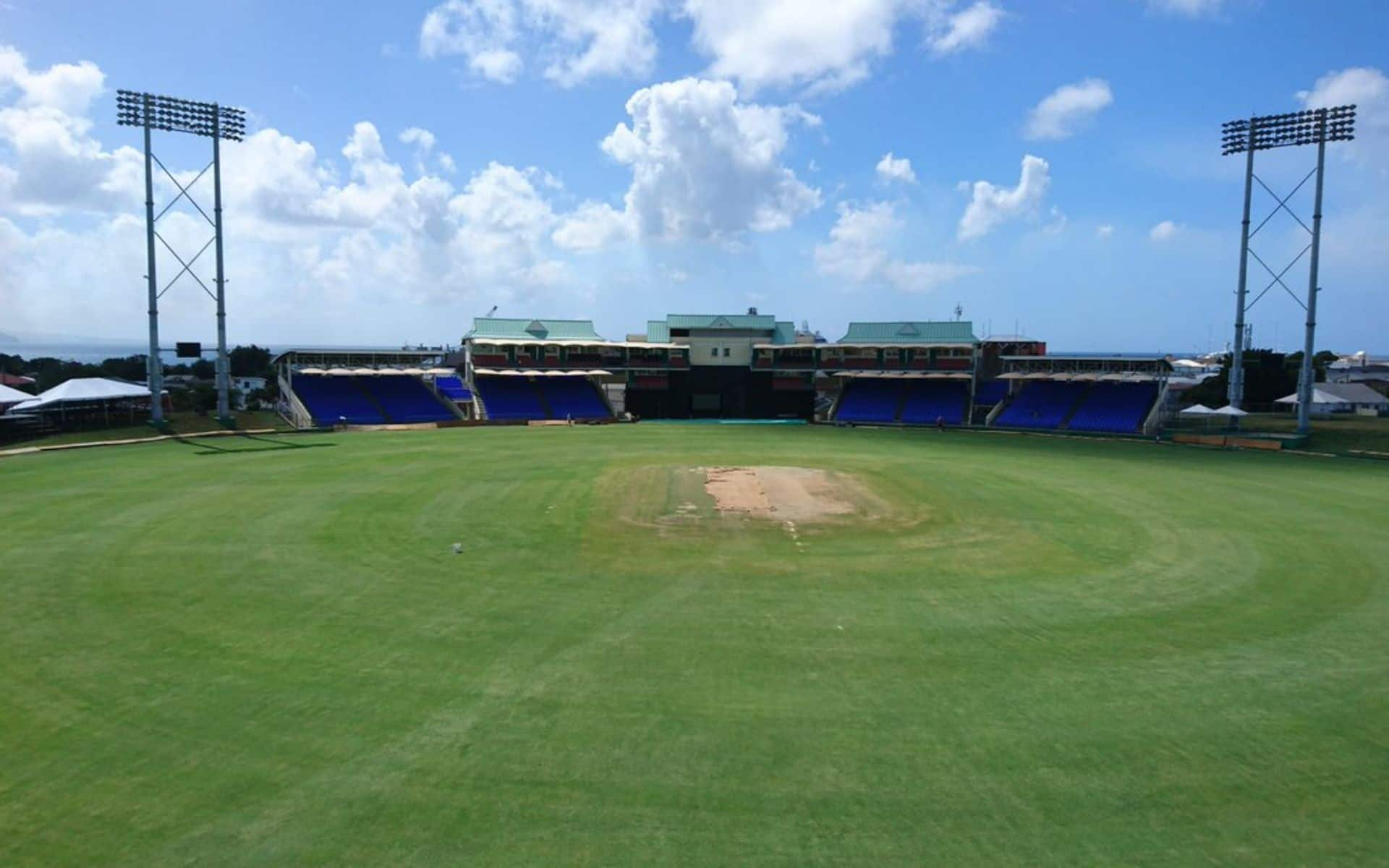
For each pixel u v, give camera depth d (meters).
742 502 30.98
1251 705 13.53
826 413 77.62
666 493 32.91
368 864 9.26
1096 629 17.12
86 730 12.31
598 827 9.99
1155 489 34.94
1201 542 24.89
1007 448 51.81
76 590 19.19
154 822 10.01
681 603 18.64
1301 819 10.32
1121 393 66.44
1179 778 11.24
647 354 81.00
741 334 84.06
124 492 32.25
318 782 10.92
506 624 17.08
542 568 21.42
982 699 13.67
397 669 14.65
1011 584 20.28
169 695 13.52
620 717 12.89
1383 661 15.45
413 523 26.67
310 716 12.79
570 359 79.88
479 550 23.17
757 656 15.46
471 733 12.29
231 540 24.09
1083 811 10.44
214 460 42.62
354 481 35.44
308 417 63.00
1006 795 10.79
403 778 11.02
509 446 51.12
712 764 11.50
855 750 11.92
